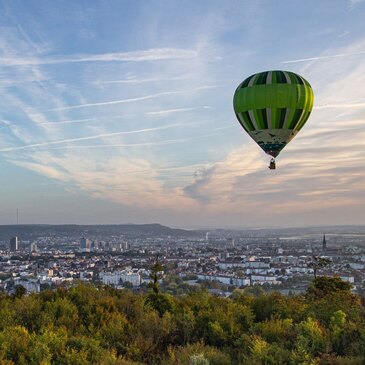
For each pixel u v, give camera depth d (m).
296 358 9.55
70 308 13.67
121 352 10.91
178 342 11.98
